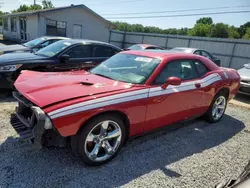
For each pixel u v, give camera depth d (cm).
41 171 263
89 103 258
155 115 330
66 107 244
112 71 360
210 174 285
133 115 300
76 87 287
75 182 249
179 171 287
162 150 337
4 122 385
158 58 355
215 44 1866
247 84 683
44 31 1983
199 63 418
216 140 388
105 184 251
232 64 1791
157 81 329
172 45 2150
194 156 327
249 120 511
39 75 346
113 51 664
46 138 257
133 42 2473
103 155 289
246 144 381
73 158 294
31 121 265
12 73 512
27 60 530
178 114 371
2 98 522
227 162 317
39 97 260
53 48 607
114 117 283
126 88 300
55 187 239
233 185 156
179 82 323
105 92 281
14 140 327
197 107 407
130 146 341
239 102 679
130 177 267
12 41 2544
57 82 303
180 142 369
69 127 246
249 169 185
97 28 2303
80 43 603
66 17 2069
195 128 434
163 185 257
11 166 268
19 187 235
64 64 570
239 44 1730
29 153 297
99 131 279
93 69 393
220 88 444
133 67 353
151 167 290
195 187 258
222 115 486
